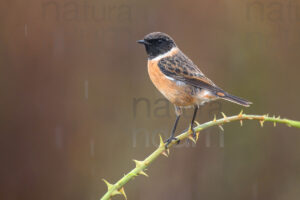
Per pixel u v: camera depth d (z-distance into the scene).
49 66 13.38
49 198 13.07
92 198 13.20
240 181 13.28
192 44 13.95
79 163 13.33
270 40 14.16
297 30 14.14
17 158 13.05
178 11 13.98
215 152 13.33
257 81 13.92
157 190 13.14
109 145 13.47
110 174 13.30
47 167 13.16
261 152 13.48
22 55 13.23
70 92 13.48
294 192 13.27
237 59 13.98
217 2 14.06
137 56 13.87
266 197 13.28
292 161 13.43
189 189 13.16
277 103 13.85
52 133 13.27
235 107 13.54
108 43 13.78
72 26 13.57
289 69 14.06
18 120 13.14
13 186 12.97
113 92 13.73
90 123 13.50
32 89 13.26
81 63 13.61
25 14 13.30
